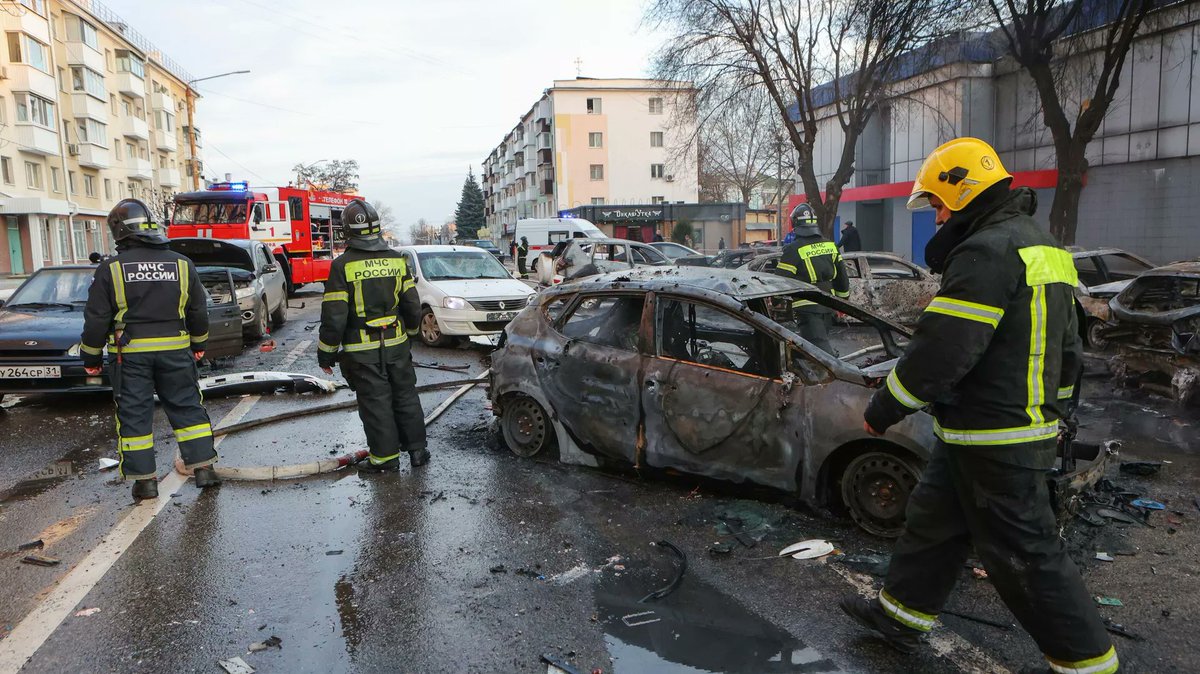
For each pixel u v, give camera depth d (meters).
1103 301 9.85
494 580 3.86
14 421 7.48
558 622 3.44
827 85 33.91
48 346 7.44
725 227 43.06
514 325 5.99
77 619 3.53
